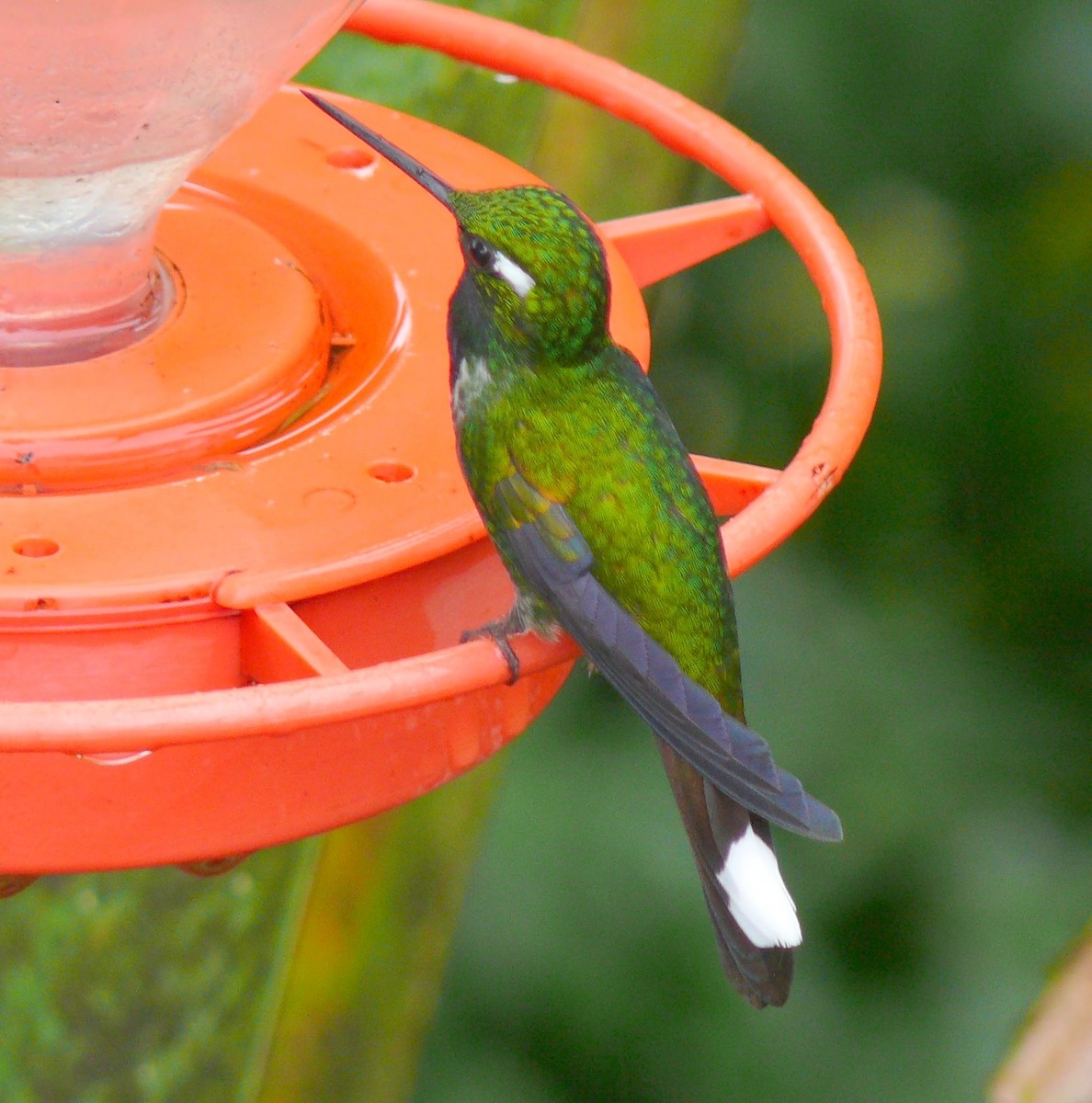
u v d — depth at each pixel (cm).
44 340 557
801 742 1000
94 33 497
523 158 805
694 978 961
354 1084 759
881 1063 966
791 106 980
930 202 998
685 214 677
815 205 658
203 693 439
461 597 564
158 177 551
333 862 728
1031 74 964
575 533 557
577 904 959
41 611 473
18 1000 736
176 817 505
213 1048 753
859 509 1032
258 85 550
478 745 560
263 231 643
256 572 491
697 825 545
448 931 745
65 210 541
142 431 539
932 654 1016
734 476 602
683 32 739
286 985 748
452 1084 962
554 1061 962
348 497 534
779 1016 974
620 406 576
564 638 557
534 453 560
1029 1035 670
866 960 998
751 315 998
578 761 975
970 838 996
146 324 582
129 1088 754
